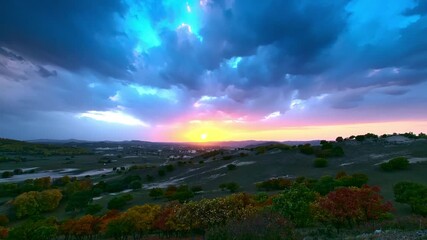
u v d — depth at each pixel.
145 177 155.00
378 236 24.20
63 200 110.56
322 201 36.88
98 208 86.88
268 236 18.48
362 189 38.84
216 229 19.75
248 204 47.78
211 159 182.88
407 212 52.50
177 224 45.53
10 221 88.25
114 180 154.12
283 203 37.53
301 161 130.50
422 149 117.75
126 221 50.97
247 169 131.50
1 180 171.75
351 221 38.34
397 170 93.88
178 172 157.25
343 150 137.38
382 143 139.75
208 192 102.38
